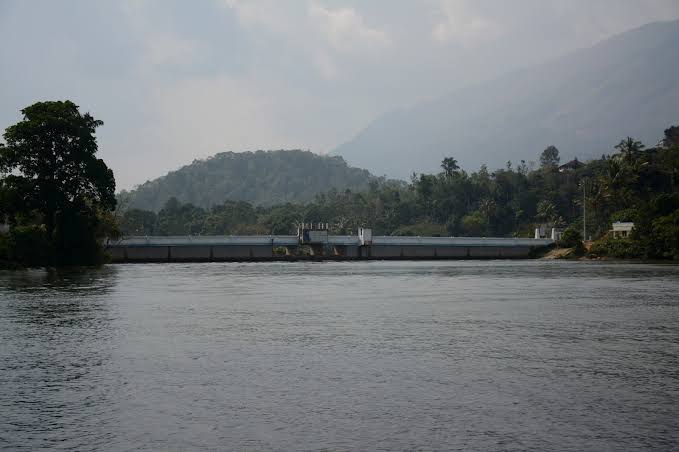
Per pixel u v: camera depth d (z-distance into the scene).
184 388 20.33
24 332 31.50
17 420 17.16
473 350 26.61
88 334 30.91
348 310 41.34
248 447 15.11
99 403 18.69
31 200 95.75
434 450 14.90
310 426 16.58
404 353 25.97
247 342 28.62
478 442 15.40
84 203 103.62
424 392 19.83
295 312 40.19
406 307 43.12
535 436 15.82
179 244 149.88
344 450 14.90
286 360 24.56
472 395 19.45
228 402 18.75
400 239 169.75
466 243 173.62
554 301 47.12
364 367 23.31
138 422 16.95
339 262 148.62
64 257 101.50
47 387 20.52
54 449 15.04
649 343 28.36
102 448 15.10
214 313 39.62
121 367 23.36
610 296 51.19
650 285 63.31
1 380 21.42
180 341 28.91
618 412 17.77
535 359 24.73
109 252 137.50
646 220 145.12
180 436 15.87
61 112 97.69
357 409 18.00
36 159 96.69
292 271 97.94
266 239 161.00
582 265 119.12
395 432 16.09
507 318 37.09
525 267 112.50
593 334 30.91
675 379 21.47
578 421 16.97
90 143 100.25
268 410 17.95
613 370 22.80
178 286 62.59
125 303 45.38
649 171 191.88
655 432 16.11
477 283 67.69
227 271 97.81
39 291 54.44
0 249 91.19
